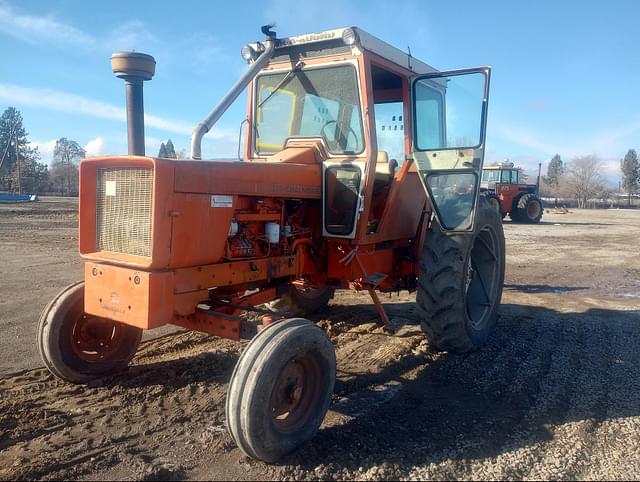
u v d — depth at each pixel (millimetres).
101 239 3539
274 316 3475
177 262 3309
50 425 3436
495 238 5547
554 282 9195
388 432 3494
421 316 4887
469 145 4531
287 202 4387
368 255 4883
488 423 3639
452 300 4746
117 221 3430
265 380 2945
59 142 82375
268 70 4938
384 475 2955
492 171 25359
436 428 3557
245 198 3877
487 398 4082
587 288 8688
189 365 4504
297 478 2930
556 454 3217
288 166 4156
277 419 3164
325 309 6754
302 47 4719
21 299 6805
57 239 13203
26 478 2838
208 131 4047
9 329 5516
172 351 4949
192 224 3371
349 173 4461
